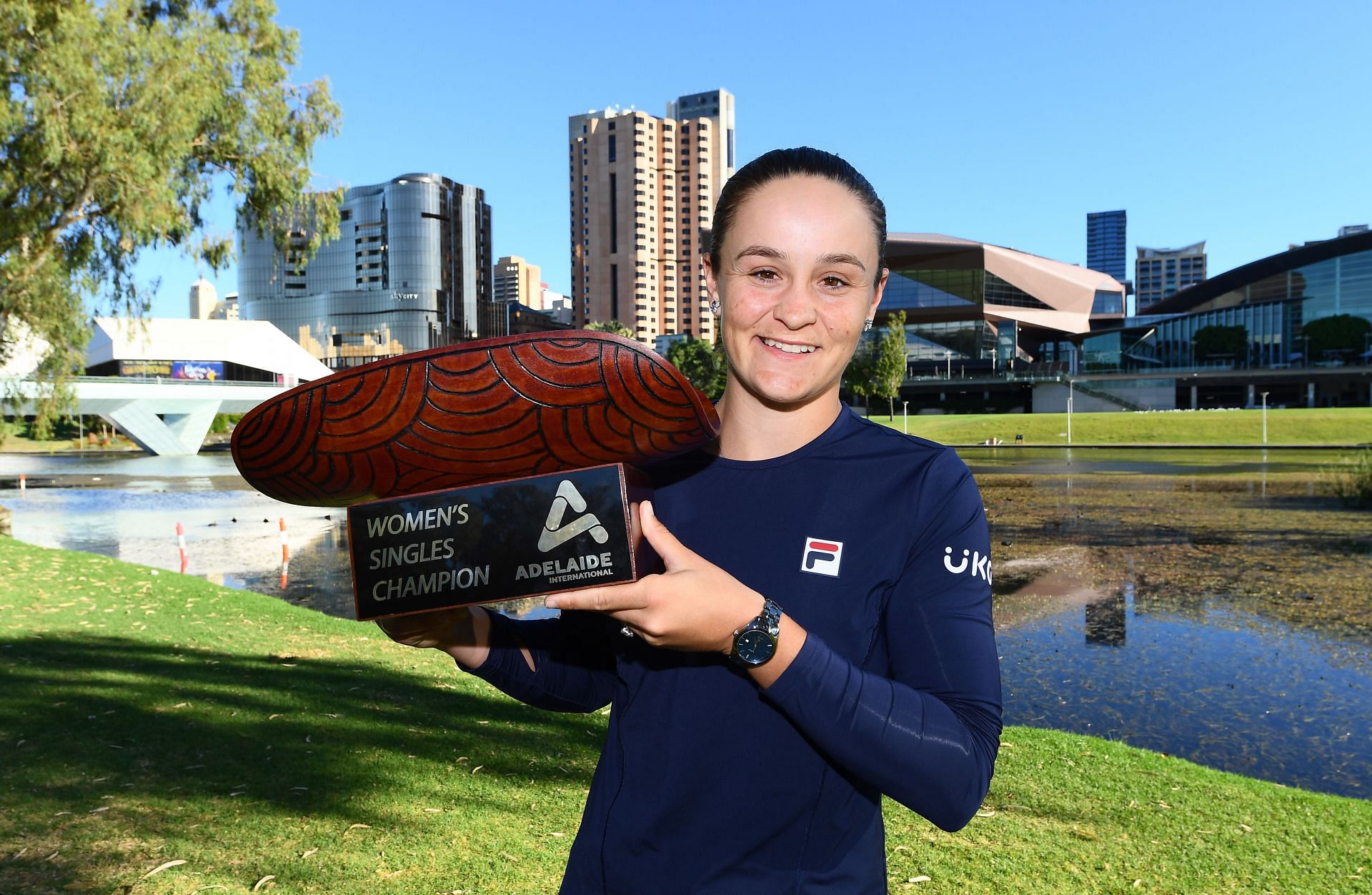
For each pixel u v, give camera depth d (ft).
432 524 2.50
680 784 2.96
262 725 15.14
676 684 3.05
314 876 9.93
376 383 2.42
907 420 208.44
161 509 72.02
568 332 2.35
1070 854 11.09
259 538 54.24
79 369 55.98
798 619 2.97
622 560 2.39
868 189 3.12
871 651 3.00
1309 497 72.08
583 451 2.51
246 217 50.98
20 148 40.16
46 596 27.17
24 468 129.59
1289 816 12.53
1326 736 19.75
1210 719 20.94
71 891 9.45
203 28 46.11
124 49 41.16
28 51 39.06
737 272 3.10
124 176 40.78
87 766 12.99
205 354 206.08
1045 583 38.40
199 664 19.52
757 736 2.93
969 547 2.99
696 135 446.19
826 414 3.27
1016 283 328.90
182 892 9.47
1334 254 282.36
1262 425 164.86
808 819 2.93
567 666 3.88
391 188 360.69
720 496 3.21
